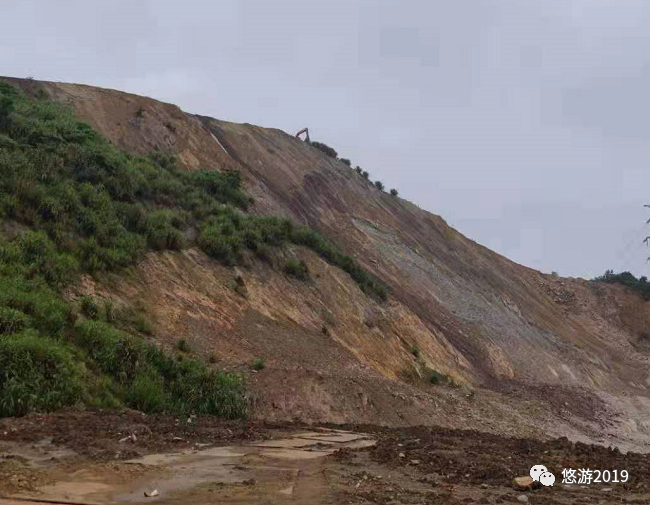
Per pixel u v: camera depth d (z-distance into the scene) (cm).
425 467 877
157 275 1798
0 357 1077
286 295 2183
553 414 2427
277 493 691
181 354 1504
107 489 679
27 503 609
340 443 1098
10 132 1978
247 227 2348
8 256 1452
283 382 1516
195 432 1070
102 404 1169
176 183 2388
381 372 2141
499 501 693
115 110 3206
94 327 1337
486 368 3011
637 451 2158
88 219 1762
